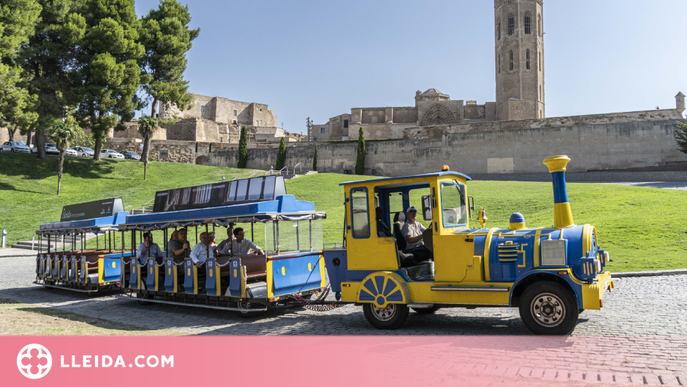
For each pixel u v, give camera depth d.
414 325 8.57
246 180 11.40
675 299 9.23
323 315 10.16
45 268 16.81
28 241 30.81
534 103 75.06
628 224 17.80
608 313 8.42
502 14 77.69
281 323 9.45
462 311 9.74
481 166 50.38
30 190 43.31
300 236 11.24
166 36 54.47
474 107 79.50
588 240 6.97
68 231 16.39
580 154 45.75
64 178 47.88
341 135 87.62
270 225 10.39
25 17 40.31
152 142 68.06
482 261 7.56
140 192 44.72
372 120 82.44
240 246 11.54
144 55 53.62
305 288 10.78
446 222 8.16
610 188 27.97
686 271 11.57
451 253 7.83
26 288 17.33
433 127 60.03
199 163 69.19
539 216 21.50
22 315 10.47
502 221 21.81
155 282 12.34
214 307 10.66
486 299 7.45
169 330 9.11
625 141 43.84
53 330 8.87
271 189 10.73
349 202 8.97
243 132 64.38
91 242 24.64
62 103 47.47
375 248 8.57
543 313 7.10
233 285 10.23
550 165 7.73
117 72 47.00
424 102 78.88
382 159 55.88
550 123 53.97
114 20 48.34
